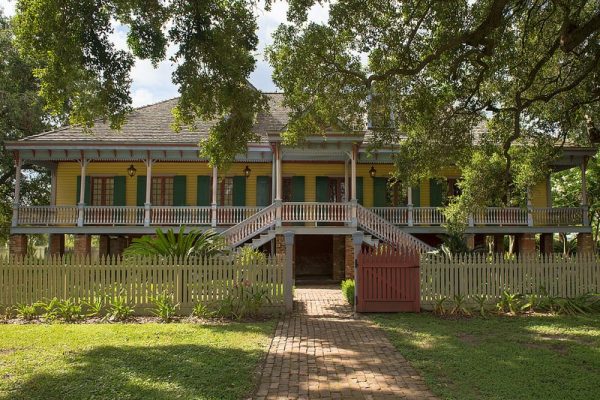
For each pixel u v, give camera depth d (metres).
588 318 11.48
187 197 24.47
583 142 20.34
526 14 14.66
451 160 15.36
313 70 13.61
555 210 22.56
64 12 10.69
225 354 7.93
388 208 22.58
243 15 12.34
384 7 12.65
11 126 28.39
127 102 12.52
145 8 11.25
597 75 14.34
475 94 15.53
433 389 6.21
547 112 16.98
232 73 12.55
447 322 11.09
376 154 19.78
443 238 19.19
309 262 24.52
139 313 11.97
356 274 12.56
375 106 14.97
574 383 6.43
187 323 11.06
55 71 11.56
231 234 19.88
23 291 11.91
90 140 21.58
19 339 9.05
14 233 21.66
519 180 17.41
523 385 6.34
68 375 6.66
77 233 21.84
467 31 12.48
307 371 7.11
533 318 11.51
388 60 13.91
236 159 23.45
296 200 24.41
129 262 12.05
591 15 13.59
